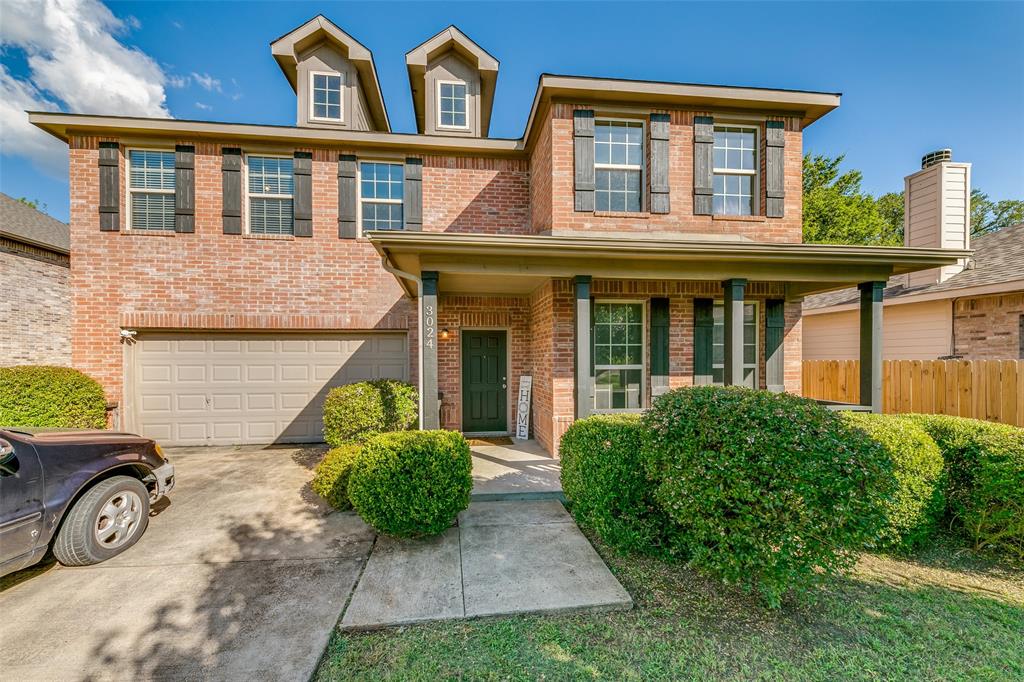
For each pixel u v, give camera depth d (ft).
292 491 16.06
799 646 7.70
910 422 12.57
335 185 24.36
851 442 8.45
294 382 24.40
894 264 18.20
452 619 8.41
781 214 21.88
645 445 10.02
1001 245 27.17
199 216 23.30
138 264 22.91
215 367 23.81
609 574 9.96
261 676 7.03
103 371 22.62
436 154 25.16
